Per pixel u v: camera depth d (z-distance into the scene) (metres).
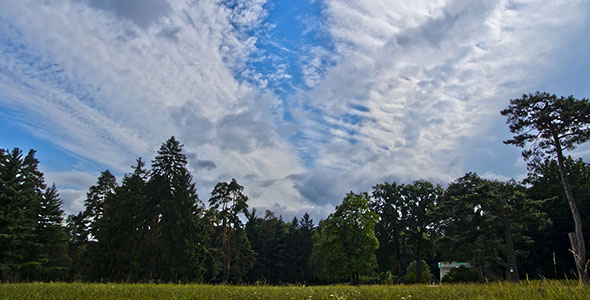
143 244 43.88
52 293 9.42
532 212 32.69
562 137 28.06
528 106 28.00
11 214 37.94
